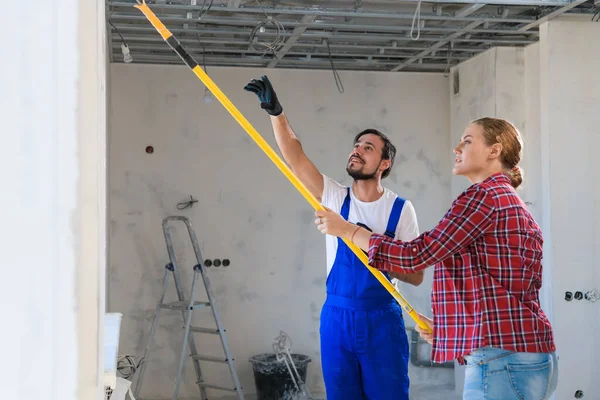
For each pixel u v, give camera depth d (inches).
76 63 19.3
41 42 19.2
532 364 78.9
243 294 228.8
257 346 229.1
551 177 183.8
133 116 223.5
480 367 79.6
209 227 227.1
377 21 188.4
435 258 80.4
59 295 19.3
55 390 19.3
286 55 225.1
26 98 19.2
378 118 239.3
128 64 223.3
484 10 179.0
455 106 237.5
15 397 19.2
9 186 19.1
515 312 79.1
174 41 68.2
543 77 186.1
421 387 233.8
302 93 234.8
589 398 182.7
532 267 81.5
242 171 229.5
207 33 189.5
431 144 242.7
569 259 183.6
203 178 227.0
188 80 226.5
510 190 82.2
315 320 233.1
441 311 82.7
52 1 19.3
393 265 82.6
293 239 232.4
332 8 169.3
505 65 212.2
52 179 19.3
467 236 79.7
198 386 222.5
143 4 66.4
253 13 177.8
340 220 89.0
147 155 223.9
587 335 183.5
